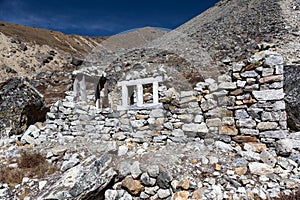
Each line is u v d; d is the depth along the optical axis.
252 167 4.43
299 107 5.82
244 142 5.37
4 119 7.56
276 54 5.37
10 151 5.90
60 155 5.46
